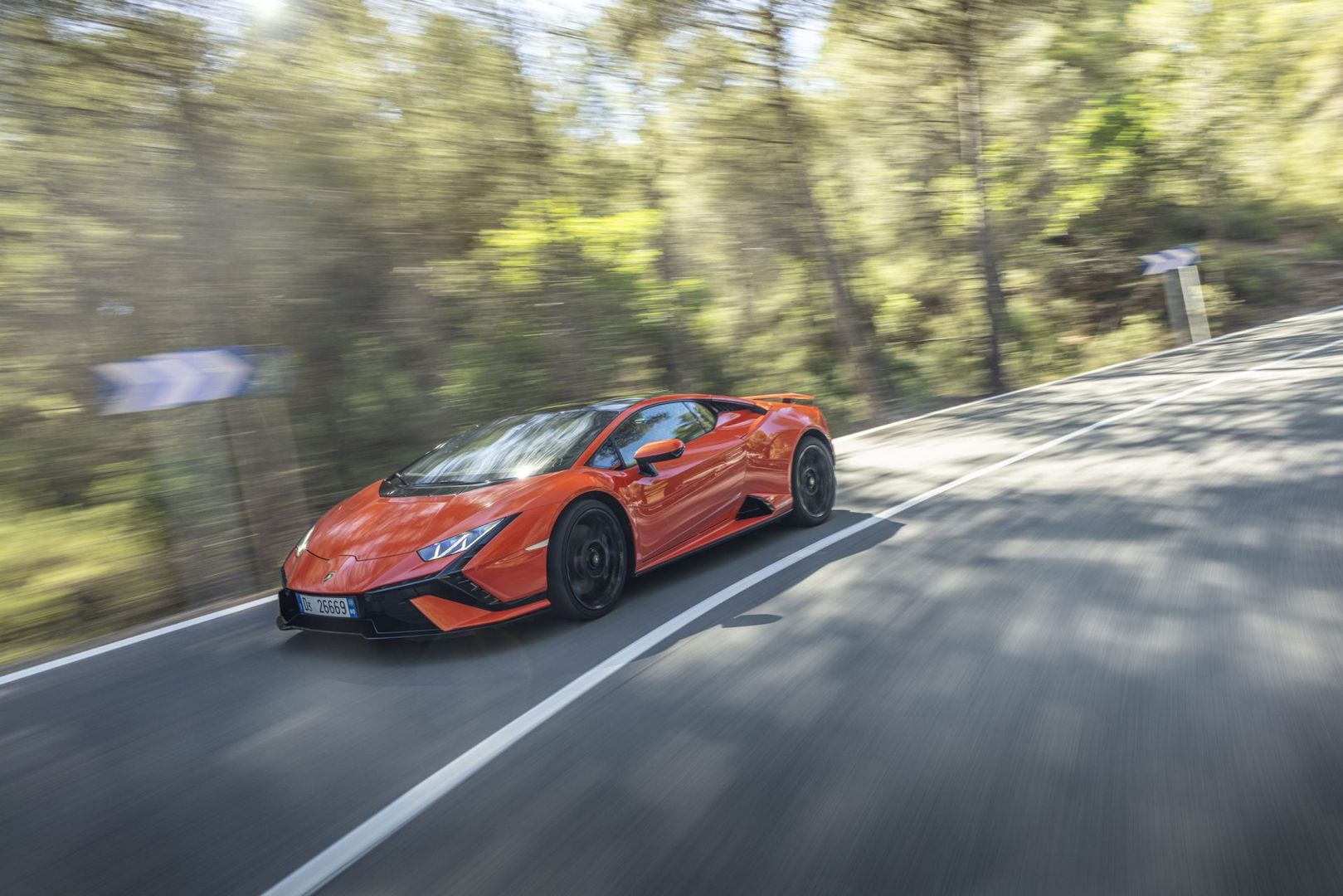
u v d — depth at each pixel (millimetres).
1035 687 2883
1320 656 2924
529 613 3881
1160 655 3055
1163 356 14430
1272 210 25797
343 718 3145
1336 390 8266
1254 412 7781
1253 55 21328
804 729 2711
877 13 13445
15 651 6895
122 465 8250
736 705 2941
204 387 5836
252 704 3365
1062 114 17859
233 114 8055
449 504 4070
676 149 13039
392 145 9375
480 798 2453
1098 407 9547
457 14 9477
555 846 2174
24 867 2314
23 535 7633
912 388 16438
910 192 15992
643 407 4949
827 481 5801
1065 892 1856
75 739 3182
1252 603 3463
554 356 10766
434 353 10250
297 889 2088
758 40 12641
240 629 4457
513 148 10117
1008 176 17062
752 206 14406
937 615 3664
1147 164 20203
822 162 14844
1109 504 5246
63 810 2631
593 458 4453
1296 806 2096
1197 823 2061
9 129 7152
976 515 5344
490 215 10328
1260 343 14070
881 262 17266
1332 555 3951
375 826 2352
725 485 5012
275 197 8336
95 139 7430
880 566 4473
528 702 3141
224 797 2611
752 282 15836
